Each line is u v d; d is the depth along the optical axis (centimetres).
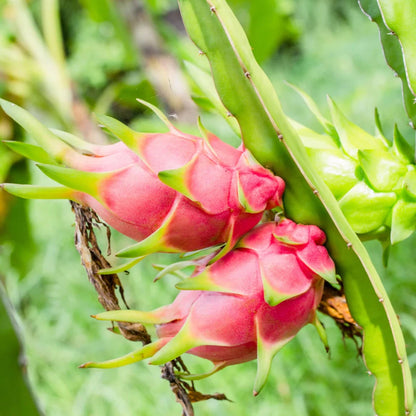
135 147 101
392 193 110
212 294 102
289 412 208
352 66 384
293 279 102
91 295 272
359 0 111
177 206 100
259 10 281
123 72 420
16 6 244
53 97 237
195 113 222
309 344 214
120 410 221
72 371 248
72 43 444
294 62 445
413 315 228
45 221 309
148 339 106
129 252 100
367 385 208
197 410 214
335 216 103
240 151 104
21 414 117
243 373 220
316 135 113
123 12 262
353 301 107
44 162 102
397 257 234
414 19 107
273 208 107
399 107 293
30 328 275
